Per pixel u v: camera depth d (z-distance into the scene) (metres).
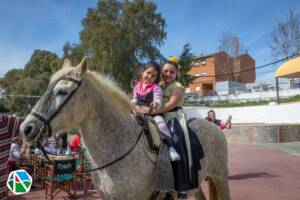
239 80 56.28
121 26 34.50
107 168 3.09
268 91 33.34
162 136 3.41
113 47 33.25
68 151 8.91
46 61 53.19
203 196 4.45
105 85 3.21
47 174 7.20
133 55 34.88
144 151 3.23
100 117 3.11
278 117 23.92
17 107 30.42
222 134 4.25
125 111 3.31
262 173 9.79
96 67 33.00
